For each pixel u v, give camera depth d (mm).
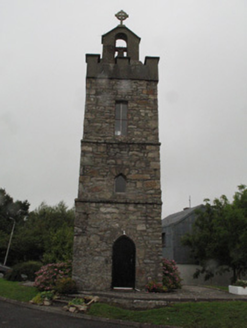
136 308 9938
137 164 14023
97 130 14414
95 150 14062
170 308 9539
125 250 12984
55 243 26312
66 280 11859
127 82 15297
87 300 10562
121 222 13148
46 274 12820
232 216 18641
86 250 12750
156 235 13047
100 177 13734
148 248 12891
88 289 12312
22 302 11336
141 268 12648
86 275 12469
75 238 12852
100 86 15125
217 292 12414
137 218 13227
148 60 15750
